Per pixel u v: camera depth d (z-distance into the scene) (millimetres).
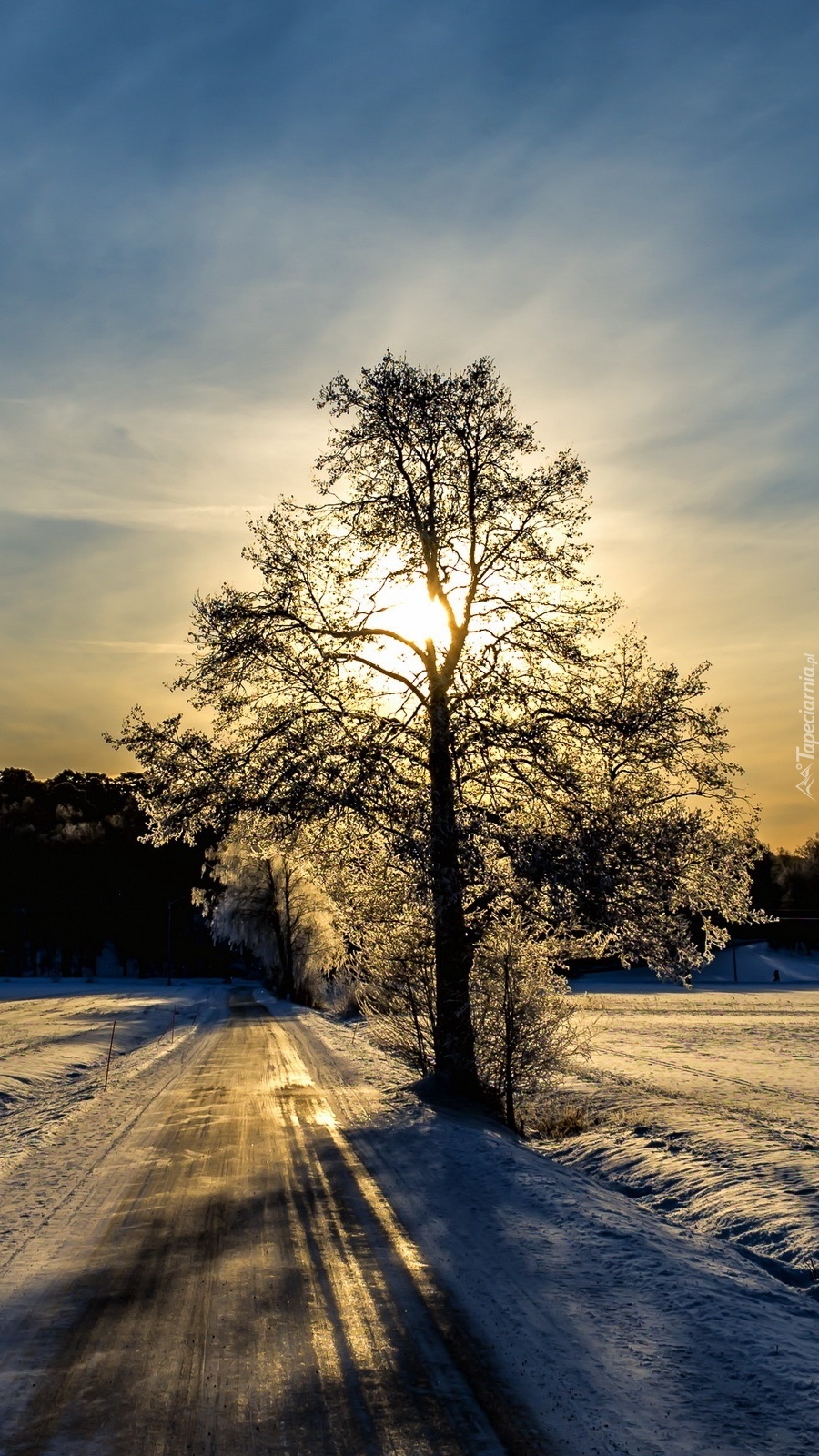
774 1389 5789
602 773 19188
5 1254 8750
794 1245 10469
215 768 19219
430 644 20156
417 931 21781
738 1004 75500
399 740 19562
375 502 20047
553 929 20000
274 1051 31406
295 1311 7156
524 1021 20375
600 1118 20844
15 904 115375
